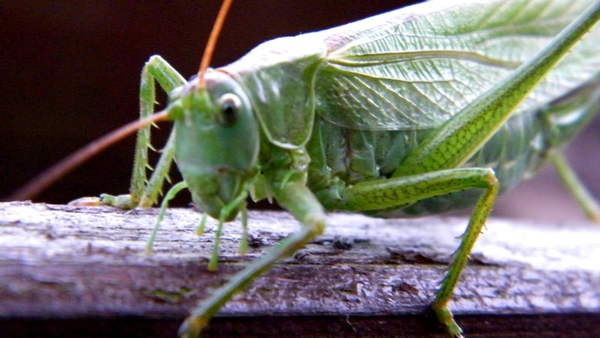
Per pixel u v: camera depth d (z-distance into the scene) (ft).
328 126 0.25
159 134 0.37
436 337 0.23
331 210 0.26
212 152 0.22
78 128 0.36
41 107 0.36
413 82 0.27
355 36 0.26
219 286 0.22
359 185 0.26
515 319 0.24
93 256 0.22
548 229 0.35
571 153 0.57
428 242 0.29
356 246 0.27
